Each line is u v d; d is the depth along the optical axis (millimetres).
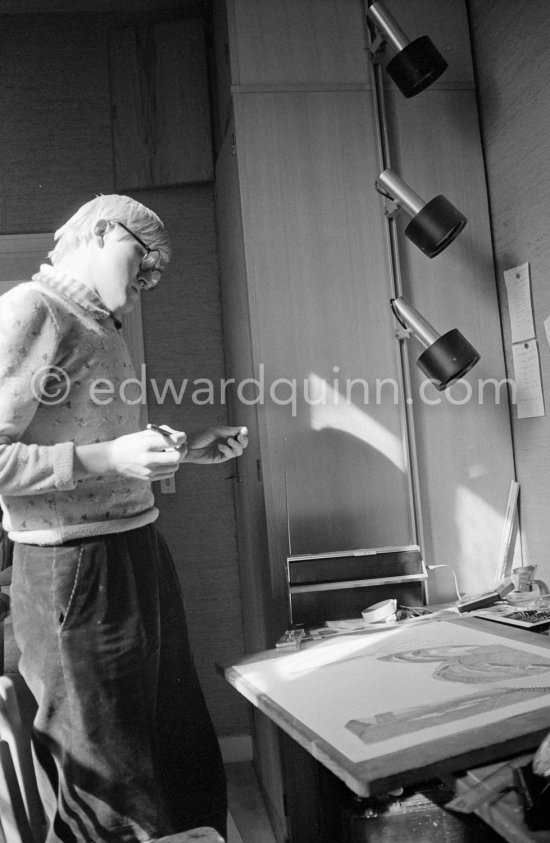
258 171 2119
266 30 2141
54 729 1466
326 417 2102
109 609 1477
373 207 2148
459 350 1865
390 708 1143
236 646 2822
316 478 2086
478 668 1300
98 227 1535
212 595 2820
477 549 2156
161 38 2768
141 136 2768
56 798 1520
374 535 2098
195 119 2771
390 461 2115
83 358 1505
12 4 2738
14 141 2766
